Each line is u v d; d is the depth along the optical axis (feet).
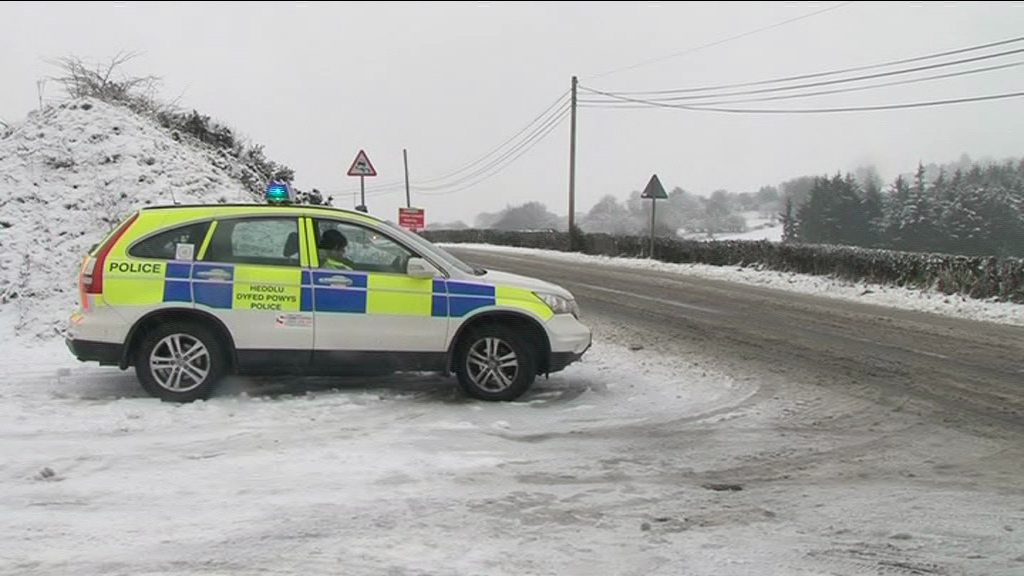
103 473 15.92
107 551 12.41
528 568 12.11
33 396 21.84
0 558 12.09
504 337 22.44
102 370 25.25
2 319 30.45
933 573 12.24
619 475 16.61
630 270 77.51
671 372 27.43
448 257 23.82
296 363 21.67
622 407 22.43
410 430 19.43
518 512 14.39
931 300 53.36
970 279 54.80
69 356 27.17
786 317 43.09
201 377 21.39
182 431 18.88
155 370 21.27
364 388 23.73
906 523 14.19
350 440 18.45
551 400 23.09
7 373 24.67
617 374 26.96
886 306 51.19
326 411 20.94
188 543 12.76
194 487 15.24
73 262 33.60
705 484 16.16
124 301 21.01
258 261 21.71
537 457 17.69
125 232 21.61
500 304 22.36
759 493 15.67
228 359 21.74
